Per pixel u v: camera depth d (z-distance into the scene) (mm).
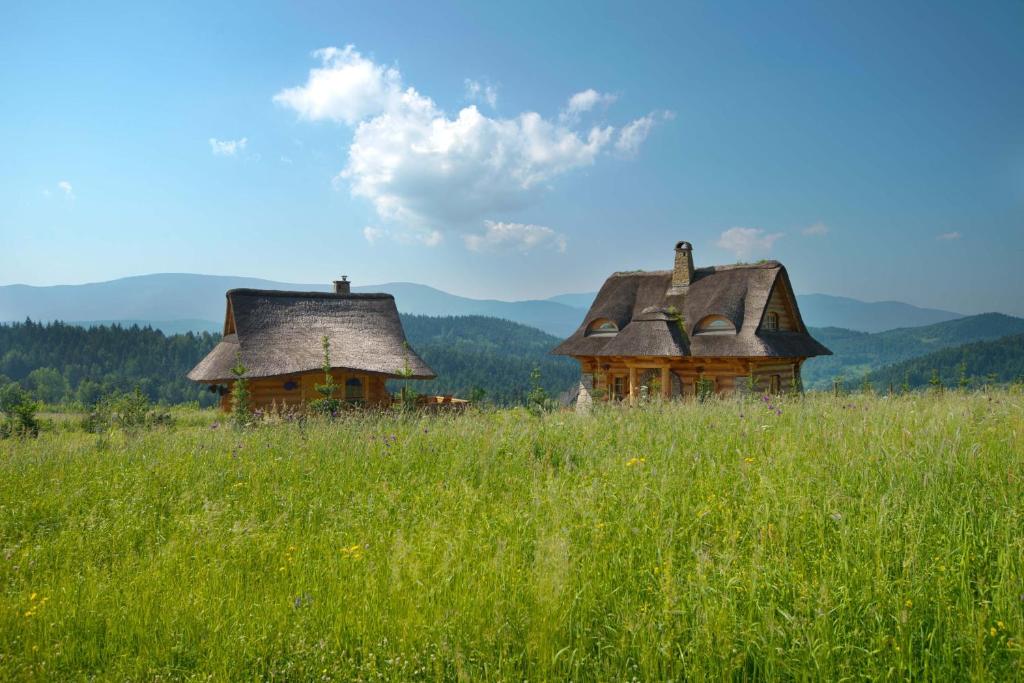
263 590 4371
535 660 3434
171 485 7371
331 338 25578
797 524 4477
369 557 4719
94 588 4477
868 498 4801
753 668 3305
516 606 3818
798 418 9008
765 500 4691
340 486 7008
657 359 24703
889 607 3473
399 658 3479
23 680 3531
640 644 3395
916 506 4492
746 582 3740
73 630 3953
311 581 4477
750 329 23750
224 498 6758
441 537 4926
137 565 4953
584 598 3840
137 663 3566
